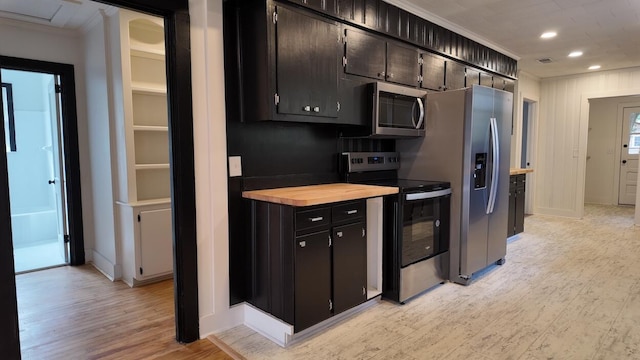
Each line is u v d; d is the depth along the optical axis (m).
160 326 2.53
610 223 5.91
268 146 2.64
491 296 3.00
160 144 3.71
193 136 2.25
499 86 4.82
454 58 3.92
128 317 2.68
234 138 2.45
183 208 2.22
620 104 7.69
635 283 3.27
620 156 7.77
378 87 2.91
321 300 2.34
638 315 2.63
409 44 3.36
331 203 2.36
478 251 3.37
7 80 4.69
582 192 6.30
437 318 2.60
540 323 2.52
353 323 2.53
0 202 1.72
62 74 3.73
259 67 2.31
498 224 3.68
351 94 2.82
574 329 2.43
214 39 2.29
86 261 3.97
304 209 2.20
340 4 2.69
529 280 3.36
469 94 3.12
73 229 3.86
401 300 2.83
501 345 2.23
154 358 2.13
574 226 5.70
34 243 4.72
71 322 2.60
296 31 2.39
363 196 2.50
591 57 5.17
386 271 2.88
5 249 1.74
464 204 3.20
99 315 2.71
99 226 3.79
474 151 3.18
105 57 3.36
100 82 3.51
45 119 4.93
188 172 2.23
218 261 2.40
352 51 2.81
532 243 4.69
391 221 2.83
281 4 2.32
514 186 4.75
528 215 6.68
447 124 3.26
